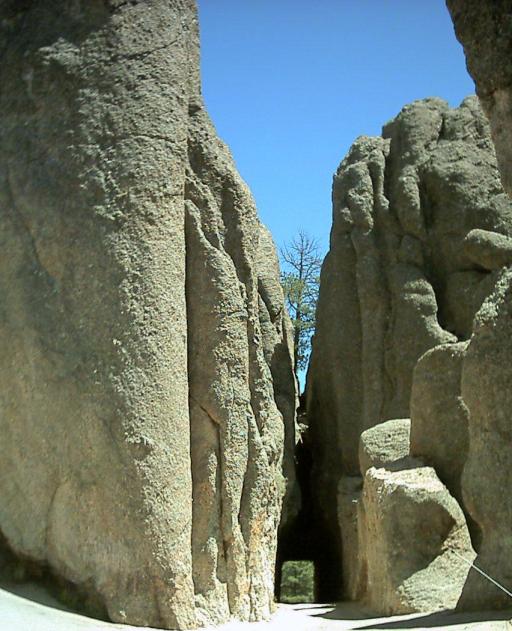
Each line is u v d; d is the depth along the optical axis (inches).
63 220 233.6
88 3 248.1
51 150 238.7
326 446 519.8
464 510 310.2
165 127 249.6
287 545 515.2
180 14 272.5
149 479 223.6
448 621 203.9
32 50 244.8
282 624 262.7
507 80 174.4
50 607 211.2
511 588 207.6
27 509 222.7
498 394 217.8
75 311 229.0
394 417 483.8
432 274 501.7
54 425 223.5
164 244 242.8
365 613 302.8
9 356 227.6
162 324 236.5
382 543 300.0
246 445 267.6
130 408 225.3
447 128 524.7
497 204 497.4
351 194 527.8
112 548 218.7
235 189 288.2
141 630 210.7
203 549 253.3
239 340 270.2
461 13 181.0
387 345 497.0
